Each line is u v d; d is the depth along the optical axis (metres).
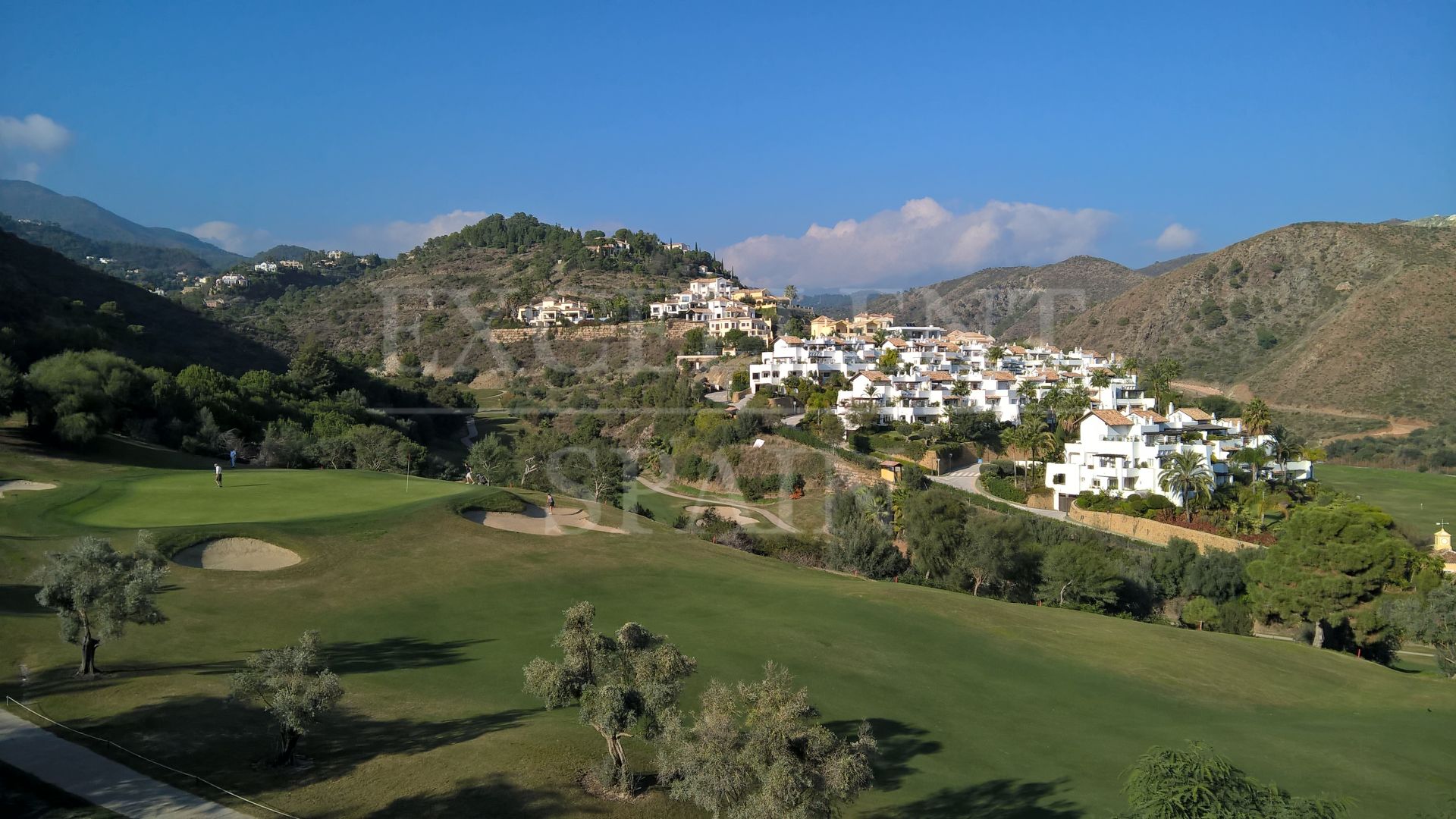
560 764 23.38
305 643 23.50
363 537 45.88
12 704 24.33
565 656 23.92
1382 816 26.14
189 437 76.88
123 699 25.19
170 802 19.69
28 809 18.89
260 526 43.91
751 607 42.84
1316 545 61.41
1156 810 19.00
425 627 35.94
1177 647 45.66
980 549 67.50
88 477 54.88
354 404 120.12
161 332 147.38
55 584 25.84
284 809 19.83
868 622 42.19
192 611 34.47
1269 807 19.11
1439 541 83.62
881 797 24.84
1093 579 63.06
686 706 29.34
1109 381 135.88
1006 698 34.56
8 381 61.00
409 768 22.39
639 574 47.16
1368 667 48.50
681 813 21.75
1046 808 24.61
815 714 20.05
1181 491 91.69
